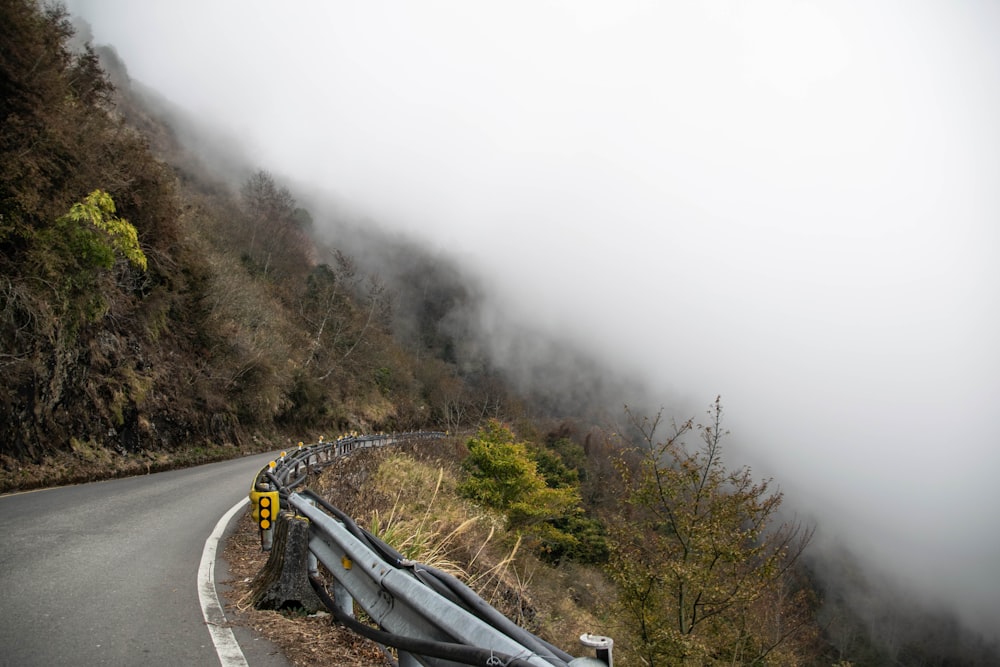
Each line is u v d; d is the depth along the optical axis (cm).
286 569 492
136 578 567
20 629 402
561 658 199
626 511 1181
